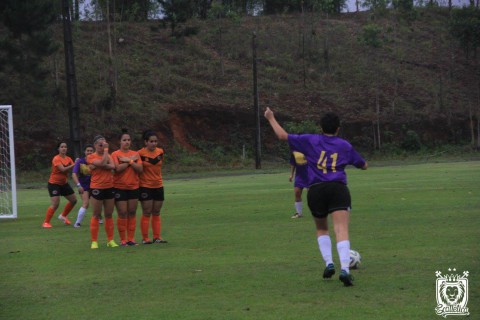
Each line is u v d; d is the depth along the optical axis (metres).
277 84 177.00
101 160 33.56
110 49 158.88
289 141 23.53
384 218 41.91
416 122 171.12
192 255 30.45
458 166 109.56
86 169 45.44
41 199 74.69
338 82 184.25
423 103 179.38
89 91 152.75
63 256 31.56
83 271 27.19
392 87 184.00
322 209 23.31
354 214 44.69
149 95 159.50
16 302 21.69
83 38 176.88
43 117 139.50
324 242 23.84
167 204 58.53
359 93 179.38
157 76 168.25
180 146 147.38
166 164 140.25
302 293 21.70
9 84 138.62
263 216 46.62
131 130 147.25
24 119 136.50
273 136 157.25
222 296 21.61
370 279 23.48
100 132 143.12
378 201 53.06
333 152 23.16
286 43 199.38
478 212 43.69
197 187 81.50
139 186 34.91
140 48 181.00
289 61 189.12
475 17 191.38
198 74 175.00
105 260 29.92
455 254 27.81
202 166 142.00
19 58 125.62
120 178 34.34
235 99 165.75
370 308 19.41
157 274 25.89
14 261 30.41
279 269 26.11
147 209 35.09
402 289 21.78
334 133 23.56
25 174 124.06
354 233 35.47
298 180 44.81
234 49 191.88
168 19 186.12
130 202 34.75
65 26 96.50
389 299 20.48
